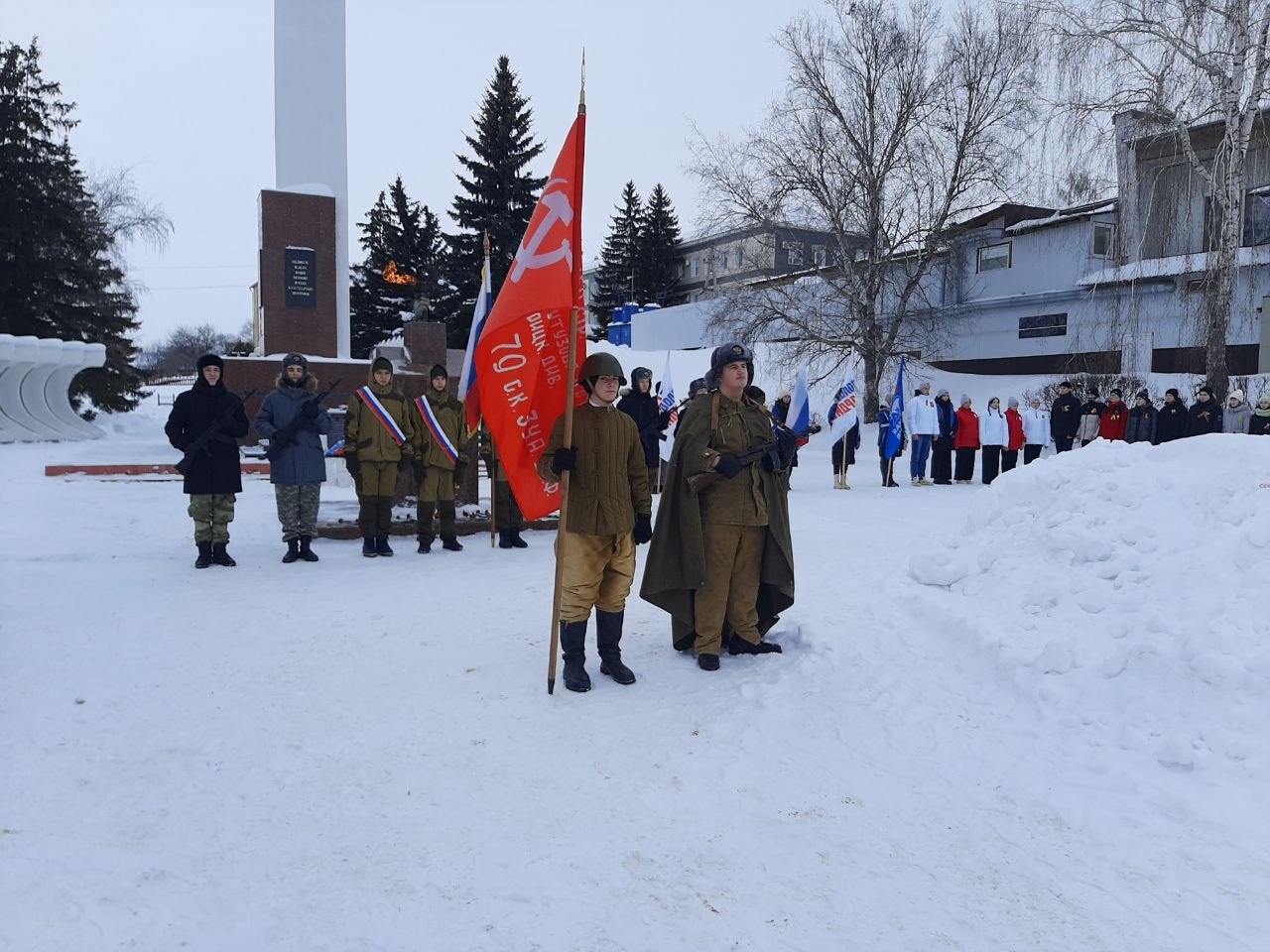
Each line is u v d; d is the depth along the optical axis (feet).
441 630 18.63
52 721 13.10
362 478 27.53
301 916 8.32
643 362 132.16
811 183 88.02
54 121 93.20
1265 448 16.76
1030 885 9.01
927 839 9.96
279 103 65.92
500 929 8.14
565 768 11.77
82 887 8.74
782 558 16.56
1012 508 19.97
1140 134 64.08
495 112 150.20
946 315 110.83
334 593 22.18
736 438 16.19
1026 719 13.35
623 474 15.31
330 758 12.03
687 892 8.82
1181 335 81.82
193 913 8.34
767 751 12.36
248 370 56.75
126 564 25.80
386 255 165.48
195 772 11.53
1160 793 10.75
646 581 16.15
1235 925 8.22
